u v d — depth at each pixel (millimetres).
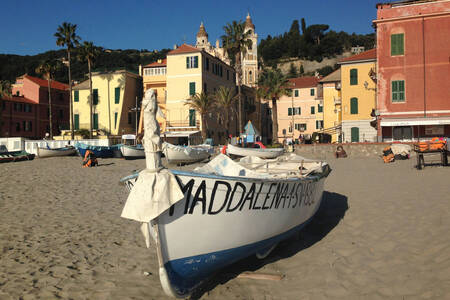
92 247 7023
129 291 5207
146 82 49344
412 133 31734
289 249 6879
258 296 5004
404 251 6023
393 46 31656
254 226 5508
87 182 15320
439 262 5395
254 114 66062
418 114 31078
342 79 41812
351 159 26438
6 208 10281
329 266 5809
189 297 5090
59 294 5094
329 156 31297
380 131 32219
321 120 67250
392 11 31875
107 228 8281
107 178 16656
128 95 49906
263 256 6281
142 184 4543
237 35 42469
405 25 31297
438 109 30578
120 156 34125
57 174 18359
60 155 34500
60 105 63875
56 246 7062
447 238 6266
